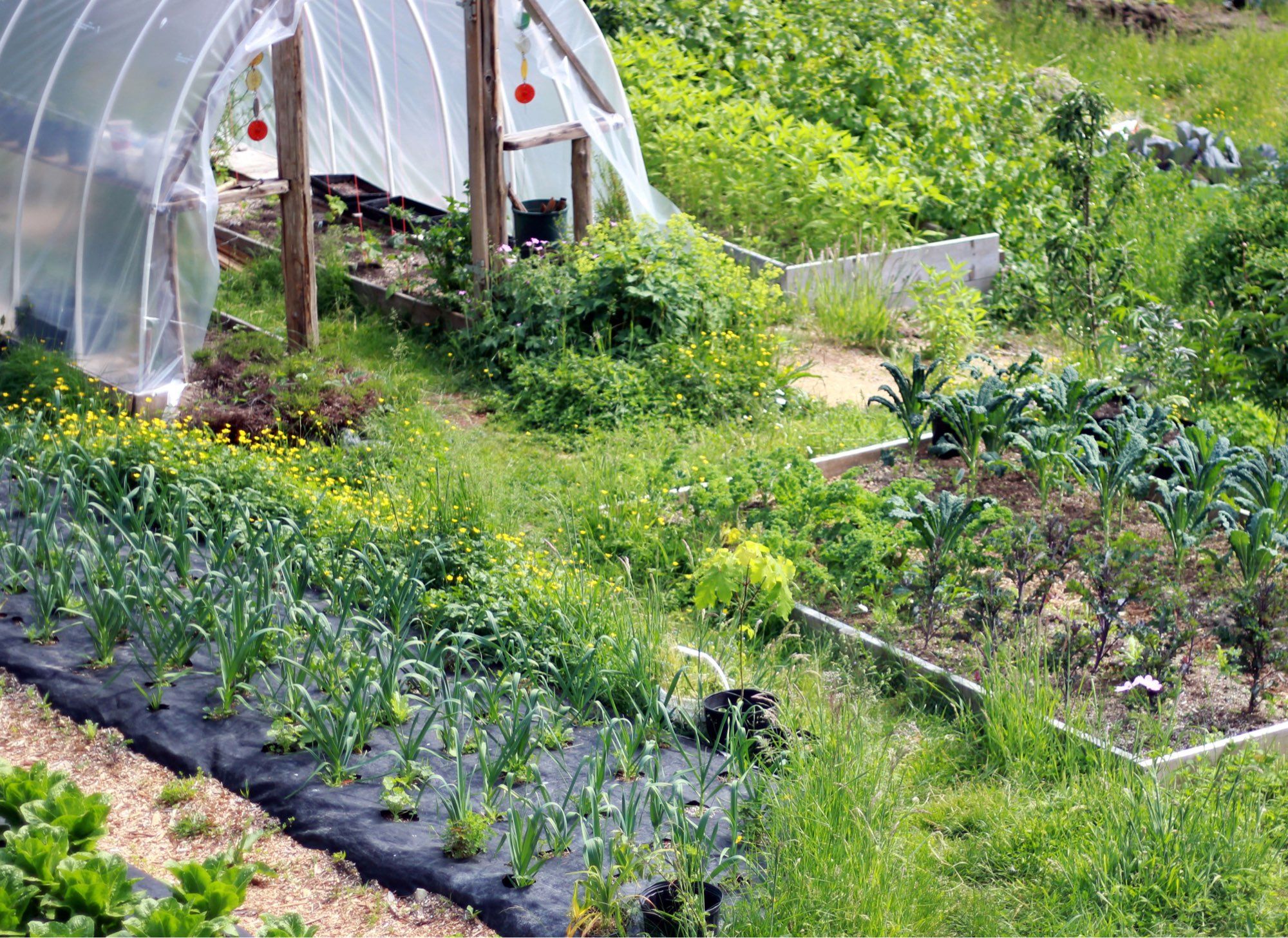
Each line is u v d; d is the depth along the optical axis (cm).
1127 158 1338
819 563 677
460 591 600
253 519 651
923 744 525
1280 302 985
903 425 889
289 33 859
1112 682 574
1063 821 464
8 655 547
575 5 1040
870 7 1616
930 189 1262
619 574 665
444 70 1226
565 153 1184
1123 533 638
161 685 517
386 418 842
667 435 855
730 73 1487
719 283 994
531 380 912
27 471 660
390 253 1184
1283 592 580
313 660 529
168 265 834
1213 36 2270
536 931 396
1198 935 413
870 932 395
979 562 618
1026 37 2152
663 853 420
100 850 431
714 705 527
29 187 895
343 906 412
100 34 879
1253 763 498
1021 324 1177
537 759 489
